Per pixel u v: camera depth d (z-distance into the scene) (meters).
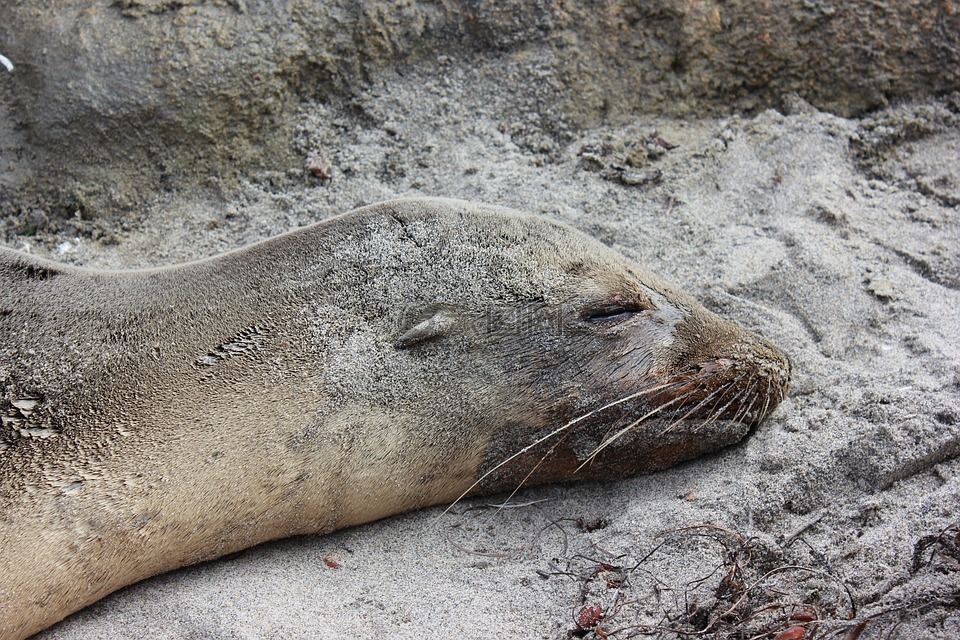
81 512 0.76
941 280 0.94
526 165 1.03
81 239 0.99
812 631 0.68
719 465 0.83
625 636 0.71
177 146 1.01
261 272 0.83
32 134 1.01
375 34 1.06
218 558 0.81
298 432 0.79
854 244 0.97
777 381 0.83
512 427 0.82
